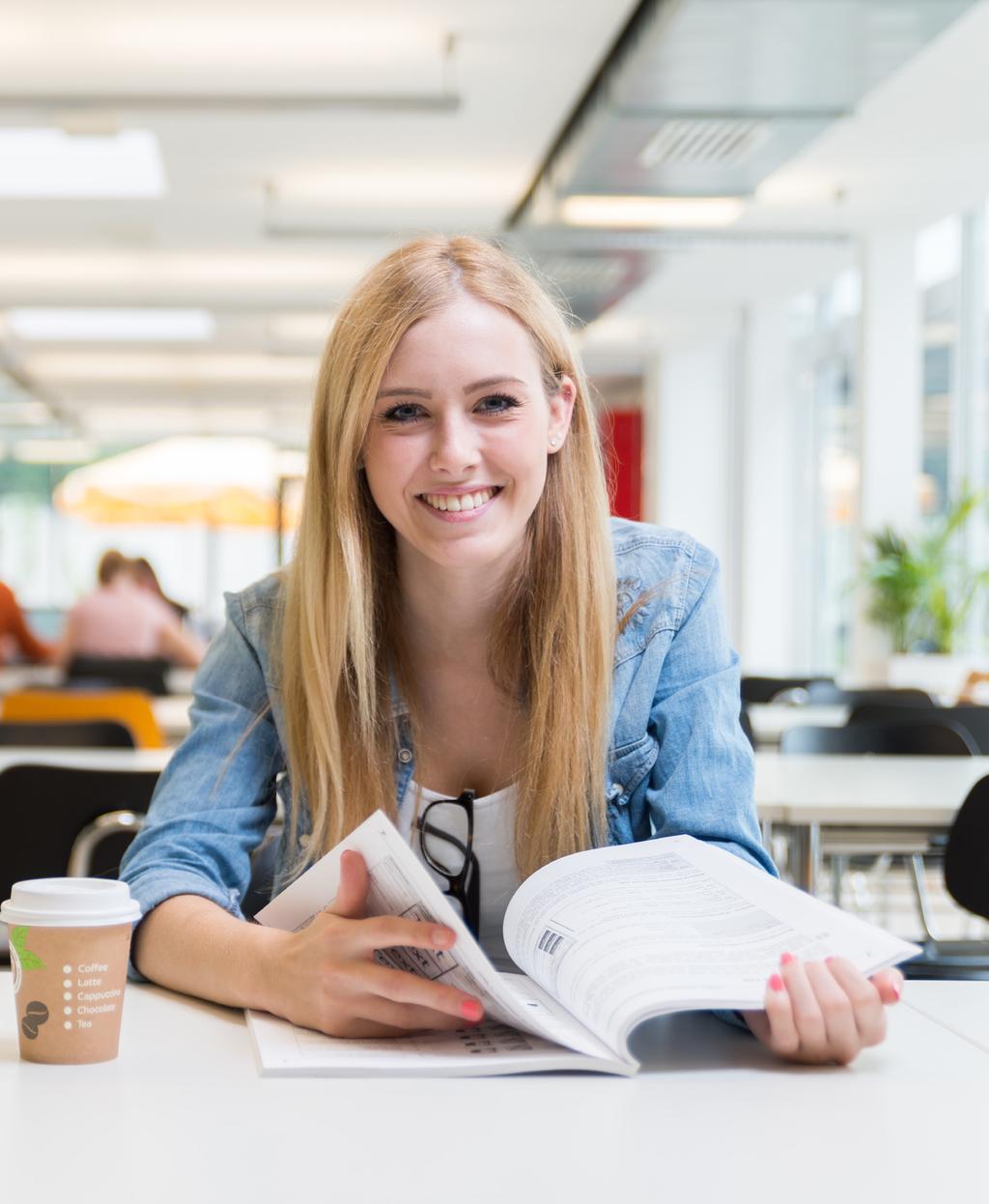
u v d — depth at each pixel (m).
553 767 1.45
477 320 1.33
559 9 6.02
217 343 13.91
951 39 6.47
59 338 13.59
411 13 6.05
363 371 1.34
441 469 1.33
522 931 1.25
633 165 7.24
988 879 2.49
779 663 12.75
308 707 1.45
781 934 1.13
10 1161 0.84
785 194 8.95
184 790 1.48
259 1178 0.81
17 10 5.96
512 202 8.95
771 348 12.59
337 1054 1.06
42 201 9.02
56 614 18.78
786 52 5.78
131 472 12.98
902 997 1.30
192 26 6.15
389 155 8.02
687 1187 0.81
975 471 9.46
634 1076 1.03
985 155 8.19
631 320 13.09
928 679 8.70
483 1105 0.96
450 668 1.50
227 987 1.20
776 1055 1.09
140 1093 0.97
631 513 17.03
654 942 1.13
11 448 19.02
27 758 3.39
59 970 1.04
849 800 2.57
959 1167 0.84
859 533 9.80
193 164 8.20
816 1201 0.79
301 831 1.52
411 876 1.09
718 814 1.42
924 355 10.16
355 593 1.42
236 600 1.58
